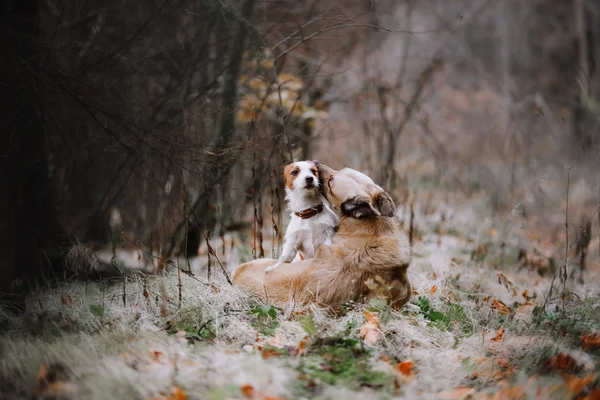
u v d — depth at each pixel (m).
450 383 3.65
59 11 6.70
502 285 6.40
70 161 6.29
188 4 6.35
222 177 6.59
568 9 20.94
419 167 12.93
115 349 3.90
